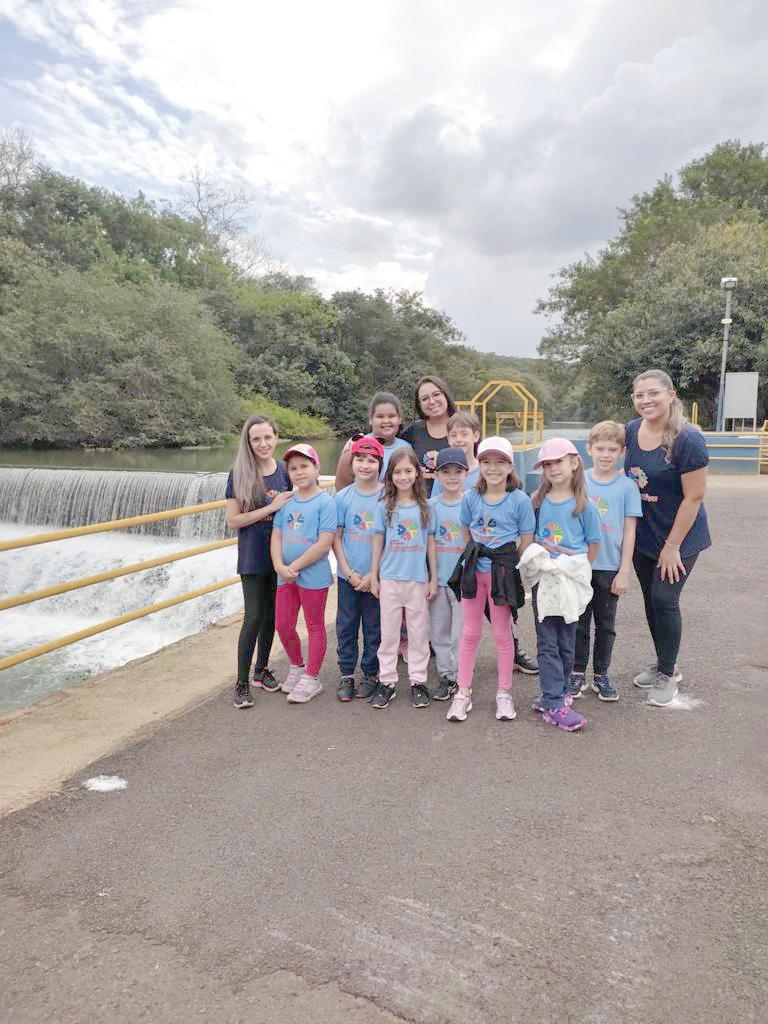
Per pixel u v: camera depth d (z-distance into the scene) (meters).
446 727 3.30
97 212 42.03
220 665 4.31
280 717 3.47
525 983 1.75
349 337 44.41
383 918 1.99
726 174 33.88
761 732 3.17
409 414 42.66
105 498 12.11
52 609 8.37
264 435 3.63
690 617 4.93
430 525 3.62
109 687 3.94
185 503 11.52
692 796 2.63
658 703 3.47
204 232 50.53
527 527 3.40
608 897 2.07
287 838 2.39
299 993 1.72
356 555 3.71
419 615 3.60
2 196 36.22
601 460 3.54
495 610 3.38
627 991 1.71
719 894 2.07
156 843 2.38
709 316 22.55
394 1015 1.66
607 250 34.88
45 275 26.75
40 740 3.24
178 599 4.95
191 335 27.14
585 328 32.66
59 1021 1.65
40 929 1.97
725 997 1.69
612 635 3.56
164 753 3.07
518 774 2.82
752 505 10.09
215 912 2.02
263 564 3.64
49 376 24.42
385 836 2.40
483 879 2.16
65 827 2.49
